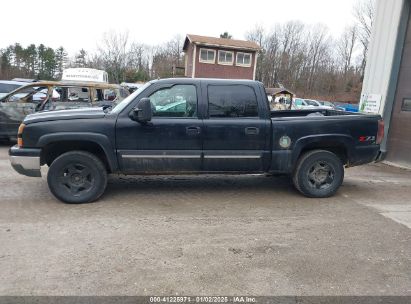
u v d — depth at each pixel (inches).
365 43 2244.1
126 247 153.1
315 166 228.5
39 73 2896.2
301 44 2711.6
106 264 138.3
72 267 135.7
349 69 2518.5
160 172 215.6
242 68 1593.3
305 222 188.1
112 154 207.3
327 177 231.3
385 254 152.6
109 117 206.7
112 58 2041.1
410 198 238.7
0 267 134.9
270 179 276.2
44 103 381.7
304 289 125.1
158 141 209.8
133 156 209.0
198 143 213.0
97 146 209.9
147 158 210.5
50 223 177.6
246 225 181.8
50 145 207.8
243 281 129.1
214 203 216.1
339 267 140.7
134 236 164.6
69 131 202.1
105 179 210.5
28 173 205.9
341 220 192.1
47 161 219.6
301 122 220.5
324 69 2610.7
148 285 125.0
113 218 186.4
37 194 224.4
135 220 184.4
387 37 365.7
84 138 202.5
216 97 215.3
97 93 398.3
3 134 383.6
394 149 362.6
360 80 2330.2
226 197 228.8
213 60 1561.3
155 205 209.3
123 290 121.8
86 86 394.0
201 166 217.0
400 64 357.7
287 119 220.4
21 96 385.1
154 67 2353.6
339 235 171.6
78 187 207.9
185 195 230.5
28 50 2871.6
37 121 202.7
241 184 260.4
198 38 1574.8
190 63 1626.5
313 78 2591.0
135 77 2034.9
